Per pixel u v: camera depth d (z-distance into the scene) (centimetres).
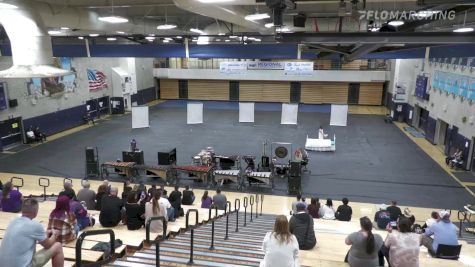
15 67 909
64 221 618
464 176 1914
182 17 2477
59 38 2242
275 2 606
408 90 3189
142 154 1938
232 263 600
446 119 2336
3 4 862
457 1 513
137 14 2200
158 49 1914
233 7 1130
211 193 1703
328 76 3959
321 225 1057
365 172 1952
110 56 1972
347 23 1362
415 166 2061
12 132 2428
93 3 1596
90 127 2994
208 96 4394
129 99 3725
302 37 595
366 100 4078
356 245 539
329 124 3084
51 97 2741
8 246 394
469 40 538
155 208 829
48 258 419
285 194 1691
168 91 4447
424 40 554
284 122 2998
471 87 1997
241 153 2227
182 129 2861
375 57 1538
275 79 4062
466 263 726
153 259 590
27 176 1869
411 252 528
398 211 1187
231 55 1819
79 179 1836
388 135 2758
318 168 2012
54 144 2475
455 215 1475
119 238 754
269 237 464
